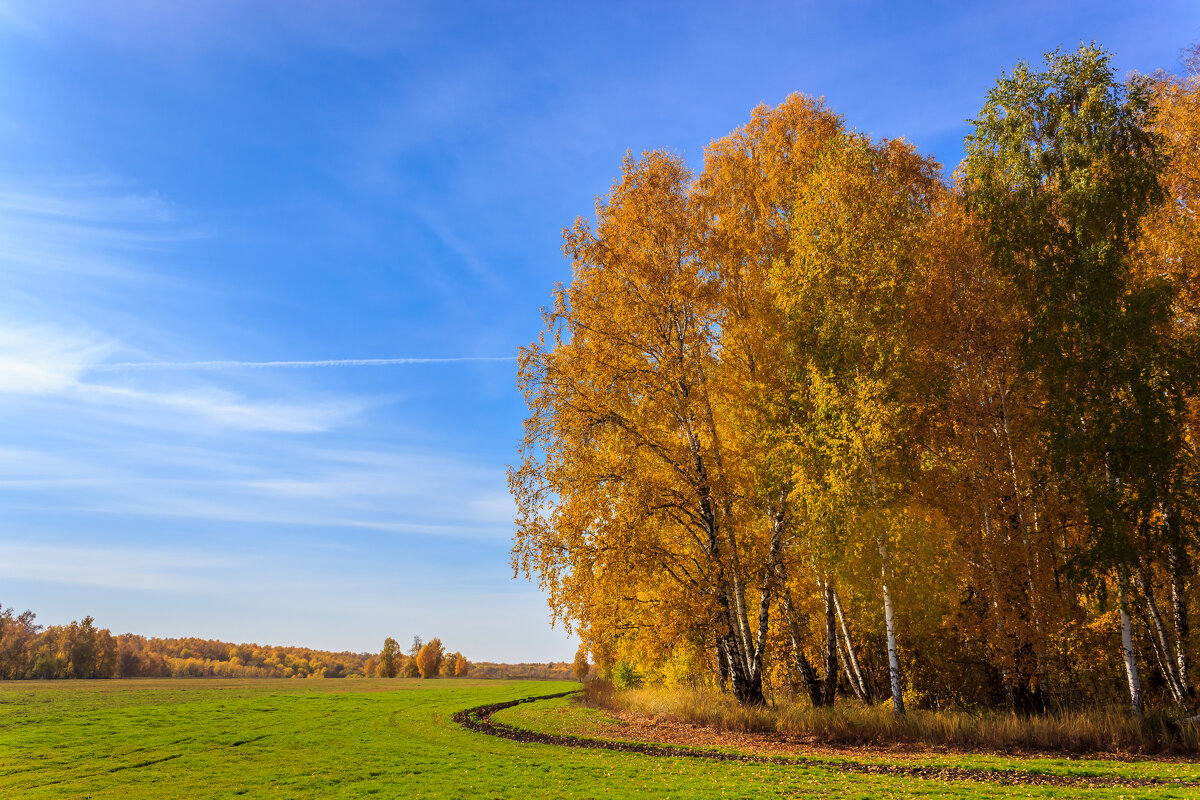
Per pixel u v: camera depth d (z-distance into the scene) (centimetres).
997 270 1830
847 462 1688
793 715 1889
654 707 2439
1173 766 1262
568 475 2097
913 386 1748
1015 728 1559
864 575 1717
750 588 2231
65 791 1328
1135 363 1557
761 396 1936
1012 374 1803
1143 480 1535
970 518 1703
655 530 2117
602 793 1195
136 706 3191
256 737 2133
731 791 1166
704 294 2136
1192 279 1742
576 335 2228
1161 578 1752
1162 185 1802
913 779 1241
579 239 2272
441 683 6488
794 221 1958
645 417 2156
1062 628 1662
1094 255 1638
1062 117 1734
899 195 1875
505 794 1223
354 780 1414
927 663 2272
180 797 1253
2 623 9669
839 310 1809
